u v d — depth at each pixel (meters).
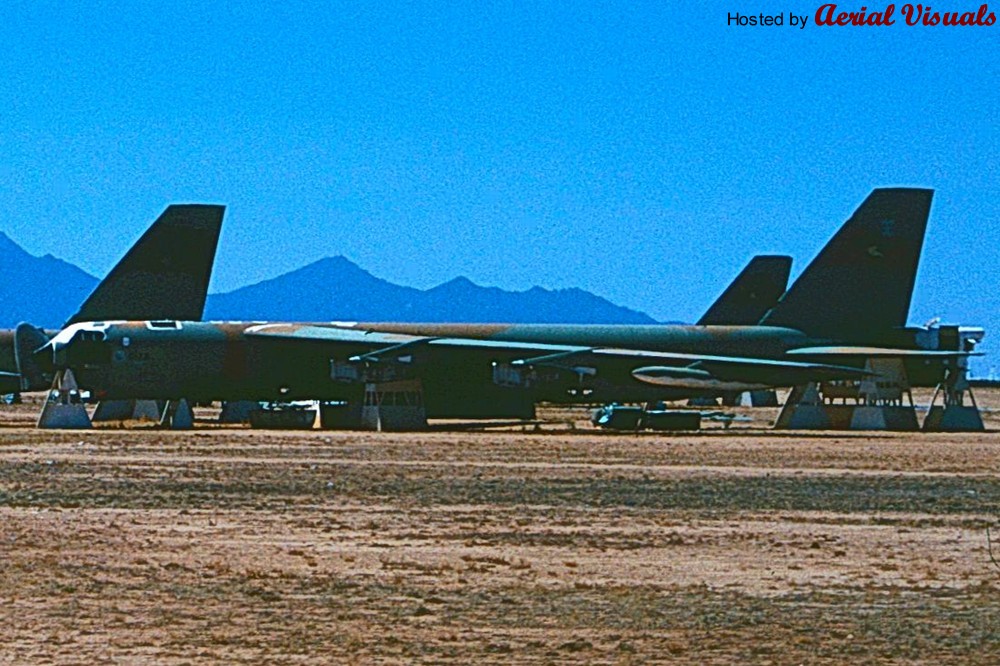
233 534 97.38
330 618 68.06
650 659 59.94
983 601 74.50
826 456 173.25
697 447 187.75
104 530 98.69
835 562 87.94
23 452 165.75
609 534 99.06
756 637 64.50
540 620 68.00
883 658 60.53
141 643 62.03
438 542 94.50
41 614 68.31
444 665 58.28
